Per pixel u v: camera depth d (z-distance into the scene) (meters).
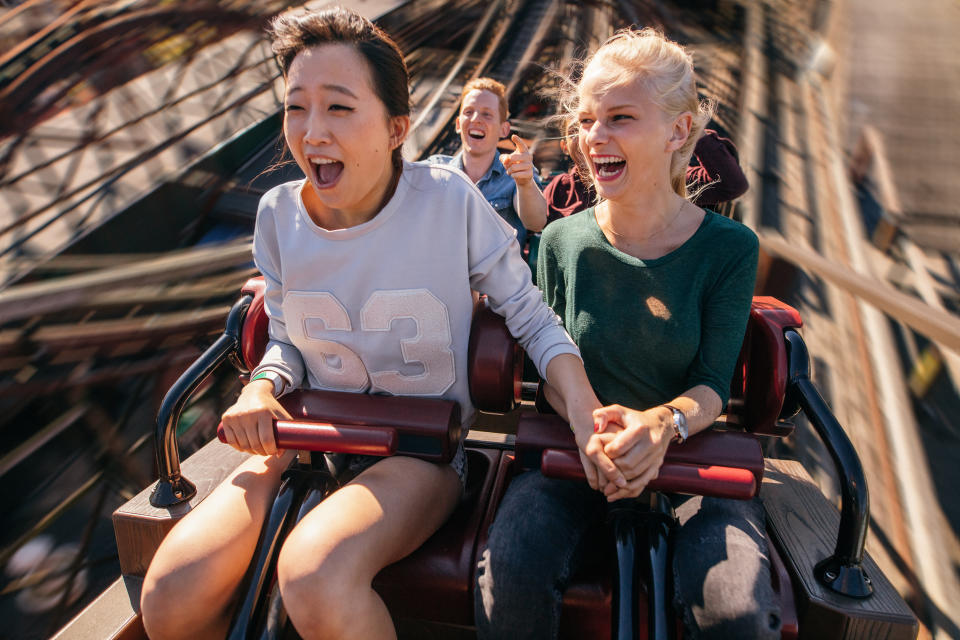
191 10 6.18
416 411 1.30
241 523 1.22
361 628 1.07
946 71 12.98
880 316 4.38
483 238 1.36
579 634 1.29
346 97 1.18
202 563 1.15
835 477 3.42
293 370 1.45
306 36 1.19
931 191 8.27
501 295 1.40
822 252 6.43
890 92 11.86
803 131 9.16
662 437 1.15
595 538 1.39
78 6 5.38
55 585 3.03
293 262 1.37
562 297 1.52
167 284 4.19
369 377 1.45
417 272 1.34
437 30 10.62
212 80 7.32
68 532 3.37
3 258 4.67
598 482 1.15
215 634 1.19
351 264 1.34
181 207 5.82
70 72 5.27
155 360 4.12
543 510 1.24
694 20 12.87
